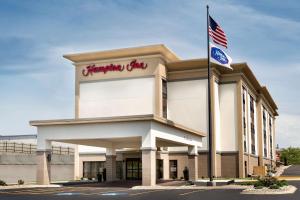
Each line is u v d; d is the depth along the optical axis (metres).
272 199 23.59
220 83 55.88
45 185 37.69
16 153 46.47
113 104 55.88
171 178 55.09
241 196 25.80
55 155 53.22
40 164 38.16
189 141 45.94
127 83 55.50
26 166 47.41
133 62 55.38
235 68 54.69
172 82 55.97
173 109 55.34
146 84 54.44
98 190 32.91
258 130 73.75
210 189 32.38
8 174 44.84
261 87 72.06
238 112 54.72
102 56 56.66
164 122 37.53
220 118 55.41
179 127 41.53
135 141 45.16
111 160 48.22
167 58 56.53
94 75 57.34
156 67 54.06
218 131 54.53
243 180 46.09
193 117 54.22
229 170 54.19
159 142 42.88
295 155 160.62
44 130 38.59
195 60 53.91
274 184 30.19
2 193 29.56
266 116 86.62
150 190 32.44
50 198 25.59
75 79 58.16
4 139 57.44
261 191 27.86
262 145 74.50
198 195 26.97
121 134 36.16
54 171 52.62
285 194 26.88
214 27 37.28
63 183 44.19
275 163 103.19
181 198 24.97
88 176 57.62
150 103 54.00
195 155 47.69
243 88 58.19
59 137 38.03
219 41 37.47
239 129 54.38
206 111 53.66
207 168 52.66
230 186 35.12
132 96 55.03
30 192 30.64
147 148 35.19
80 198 25.58
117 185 39.97
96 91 56.94
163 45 53.09
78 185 40.00
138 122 35.75
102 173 52.88
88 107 57.06
